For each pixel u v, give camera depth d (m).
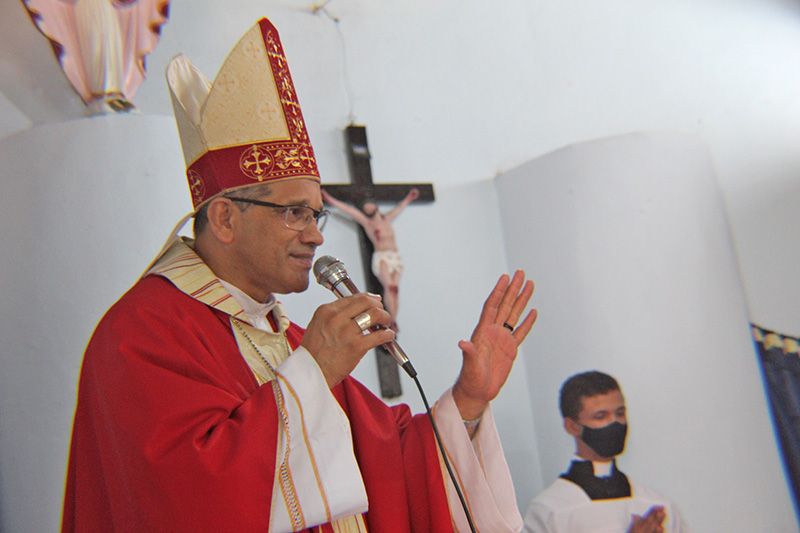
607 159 4.03
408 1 4.60
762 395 3.97
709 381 3.83
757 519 3.76
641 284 3.90
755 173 5.23
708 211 4.05
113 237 2.86
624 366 3.84
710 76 5.33
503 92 4.70
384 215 4.04
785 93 5.47
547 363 4.11
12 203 2.88
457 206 4.34
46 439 2.71
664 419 3.77
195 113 1.74
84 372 1.49
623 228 3.96
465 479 1.74
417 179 4.29
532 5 4.97
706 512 3.69
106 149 2.93
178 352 1.47
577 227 4.03
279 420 1.39
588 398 3.82
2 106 3.38
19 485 2.72
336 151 4.07
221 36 3.96
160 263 1.68
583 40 5.06
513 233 4.34
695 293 3.91
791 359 4.81
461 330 4.13
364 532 1.64
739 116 5.32
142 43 3.31
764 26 5.57
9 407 2.78
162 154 3.00
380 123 4.29
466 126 4.52
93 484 1.45
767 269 5.05
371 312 1.49
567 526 3.67
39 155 2.91
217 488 1.31
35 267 2.83
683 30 5.37
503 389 4.18
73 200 2.87
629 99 5.05
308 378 1.43
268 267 1.63
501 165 4.54
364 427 1.76
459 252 4.27
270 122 1.69
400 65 4.45
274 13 4.16
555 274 4.10
